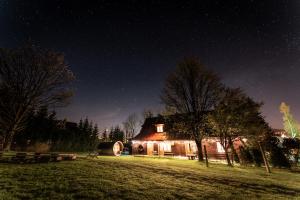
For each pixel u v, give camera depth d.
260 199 10.23
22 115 23.50
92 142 56.28
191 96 28.69
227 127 23.28
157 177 13.43
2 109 22.73
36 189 8.38
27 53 24.25
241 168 22.22
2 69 22.83
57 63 25.25
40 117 39.03
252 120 22.88
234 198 10.02
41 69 24.41
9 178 9.66
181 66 29.69
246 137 23.64
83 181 10.34
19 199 7.10
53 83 25.27
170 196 9.29
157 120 43.75
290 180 16.22
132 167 17.02
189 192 10.31
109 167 15.86
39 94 24.23
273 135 25.88
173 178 13.58
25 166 13.12
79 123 63.16
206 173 16.91
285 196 11.24
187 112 28.61
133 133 71.06
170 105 29.33
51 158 16.44
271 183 14.52
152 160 25.73
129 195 8.80
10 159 14.70
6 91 22.94
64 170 12.79
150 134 42.16
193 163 24.47
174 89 29.45
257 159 24.83
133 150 43.00
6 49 23.30
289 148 27.47
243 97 23.75
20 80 23.70
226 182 13.79
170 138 37.59
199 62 28.98
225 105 23.88
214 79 27.62
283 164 23.66
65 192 8.32
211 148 33.59
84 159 20.14
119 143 37.12
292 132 45.78
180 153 36.81
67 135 50.12
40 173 11.29
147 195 9.09
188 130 28.09
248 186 13.11
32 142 38.00
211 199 9.48
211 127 25.97
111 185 10.12
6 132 22.83
